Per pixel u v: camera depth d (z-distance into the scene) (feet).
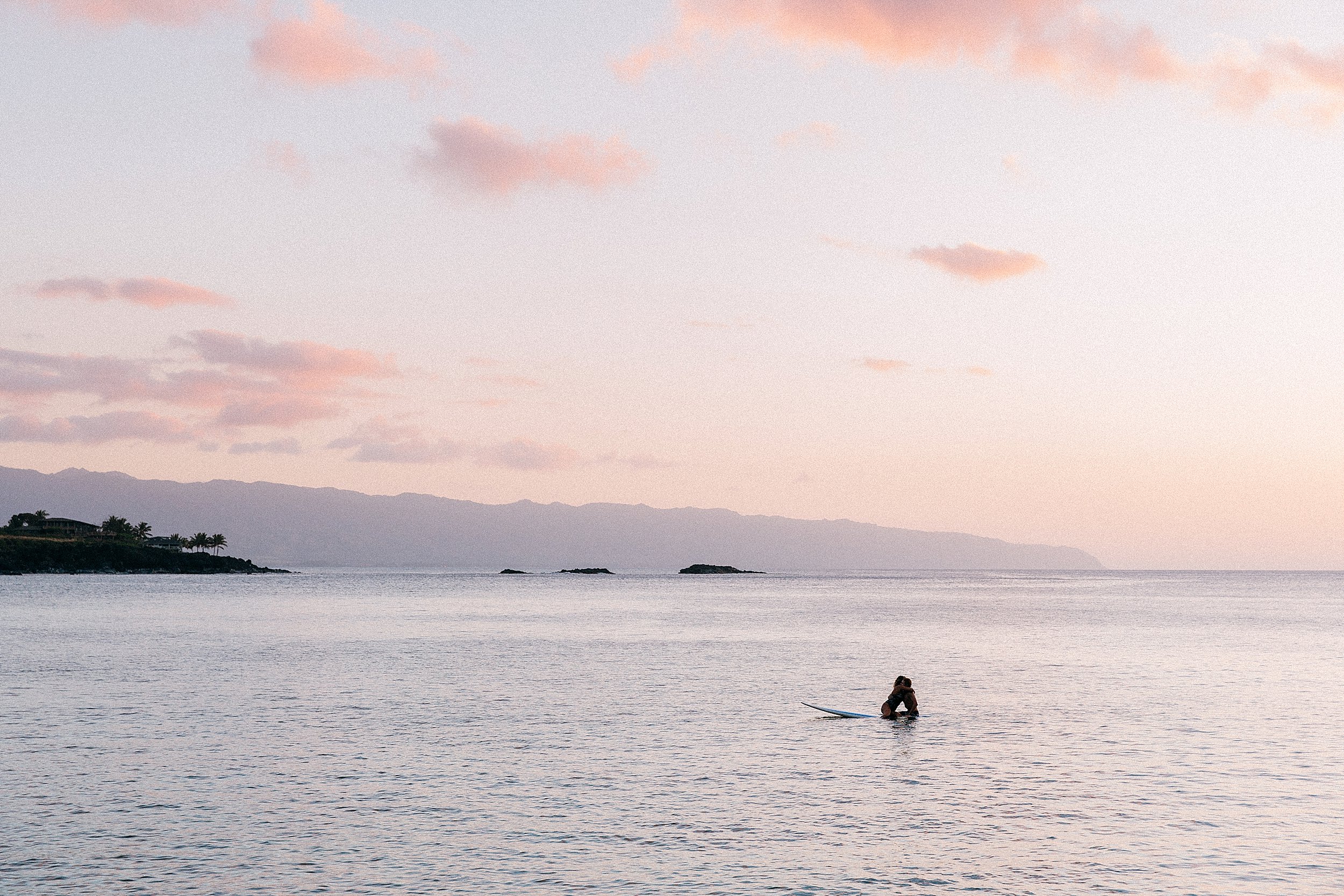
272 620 330.75
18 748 98.78
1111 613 403.75
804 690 146.72
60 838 67.36
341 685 150.61
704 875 60.39
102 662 185.78
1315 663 187.42
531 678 161.17
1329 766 90.48
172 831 69.05
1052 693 142.41
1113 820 72.64
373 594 625.00
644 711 125.18
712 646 232.32
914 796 79.77
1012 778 86.22
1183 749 98.99
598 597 623.36
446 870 61.21
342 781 84.12
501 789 81.66
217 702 131.54
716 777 86.69
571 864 62.39
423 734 107.34
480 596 626.23
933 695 140.97
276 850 64.85
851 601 543.80
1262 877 60.18
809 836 68.59
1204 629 294.66
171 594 576.20
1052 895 57.11
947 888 58.23
